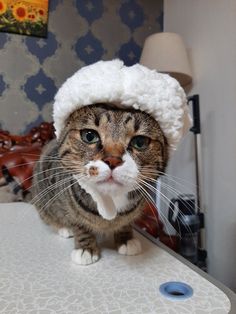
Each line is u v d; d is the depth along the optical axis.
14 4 0.71
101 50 0.80
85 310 0.20
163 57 0.64
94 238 0.30
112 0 0.80
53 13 0.75
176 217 0.51
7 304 0.21
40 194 0.36
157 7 0.85
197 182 0.61
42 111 0.76
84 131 0.25
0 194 0.54
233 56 0.58
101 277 0.25
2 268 0.26
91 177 0.23
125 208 0.28
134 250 0.29
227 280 0.60
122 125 0.24
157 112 0.23
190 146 0.70
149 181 0.27
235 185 0.57
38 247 0.31
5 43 0.71
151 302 0.22
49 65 0.75
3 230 0.36
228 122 0.59
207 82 0.65
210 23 0.65
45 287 0.23
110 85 0.22
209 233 0.65
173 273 0.26
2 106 0.72
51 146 0.39
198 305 0.21
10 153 0.61
